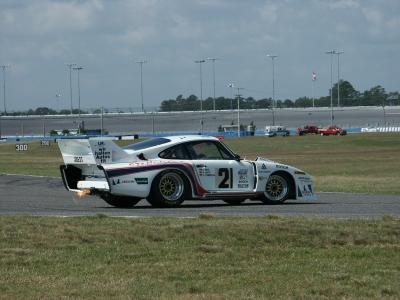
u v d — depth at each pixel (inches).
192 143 884.0
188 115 7770.7
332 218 687.7
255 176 907.4
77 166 868.6
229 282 431.2
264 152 3553.2
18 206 892.0
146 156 861.8
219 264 481.1
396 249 534.9
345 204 919.0
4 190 1203.9
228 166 891.4
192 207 869.2
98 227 594.9
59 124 7401.6
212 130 7086.6
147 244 536.1
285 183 927.7
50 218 653.3
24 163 2610.7
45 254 500.7
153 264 478.6
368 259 504.1
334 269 470.0
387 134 5654.5
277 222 623.8
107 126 7244.1
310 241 553.3
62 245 527.5
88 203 941.8
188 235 564.7
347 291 410.3
